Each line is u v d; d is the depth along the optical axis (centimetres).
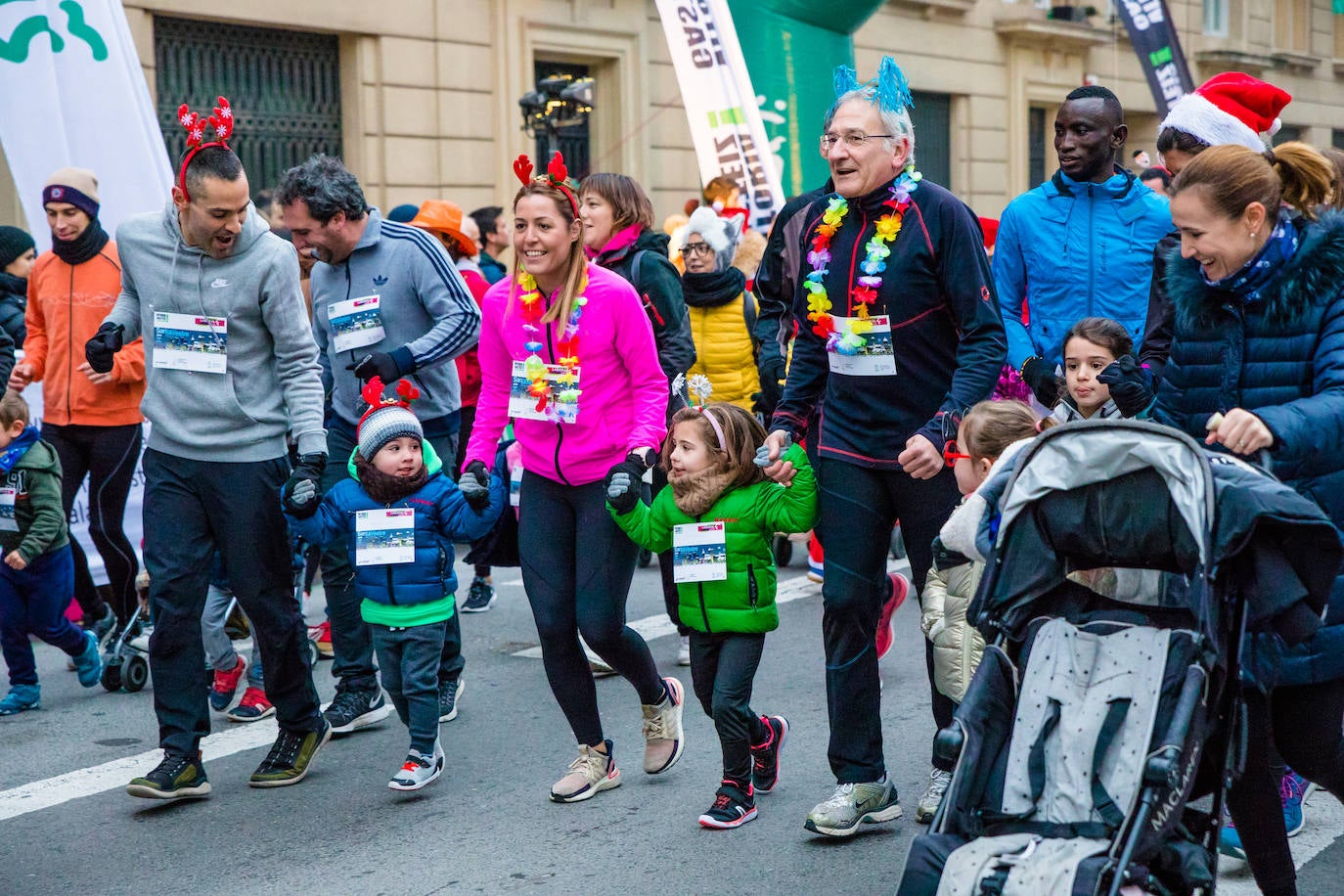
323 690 653
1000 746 326
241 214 480
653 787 519
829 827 453
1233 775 332
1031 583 340
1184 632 321
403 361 541
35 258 771
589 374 477
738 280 780
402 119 1407
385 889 432
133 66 793
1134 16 1524
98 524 682
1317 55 2873
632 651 499
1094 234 614
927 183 435
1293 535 318
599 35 1574
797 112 1110
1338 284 347
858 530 445
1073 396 511
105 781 536
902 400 439
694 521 467
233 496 495
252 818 495
